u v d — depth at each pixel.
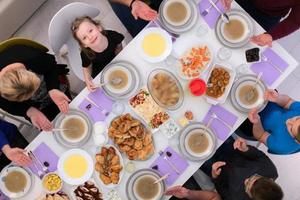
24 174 2.34
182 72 2.35
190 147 2.34
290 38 3.34
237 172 2.48
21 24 3.43
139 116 2.36
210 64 2.35
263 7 2.67
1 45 2.38
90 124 2.36
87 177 2.33
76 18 2.48
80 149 2.34
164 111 2.35
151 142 2.32
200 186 2.80
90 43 2.40
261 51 2.37
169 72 2.36
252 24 2.37
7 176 2.34
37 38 3.46
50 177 2.32
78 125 2.37
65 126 2.37
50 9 3.48
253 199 2.26
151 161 2.34
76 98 2.38
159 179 2.28
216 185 2.61
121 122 2.32
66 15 2.42
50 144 2.36
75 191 2.32
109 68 2.36
